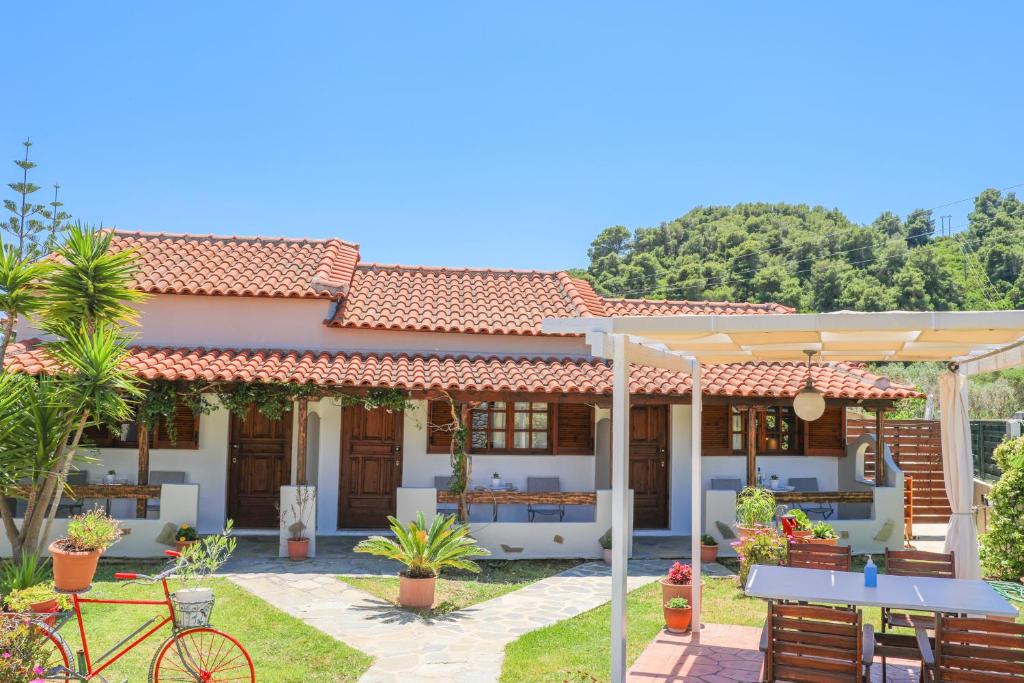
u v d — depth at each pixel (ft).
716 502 47.91
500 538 46.44
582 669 27.17
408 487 48.42
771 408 55.21
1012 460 41.83
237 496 51.49
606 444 53.06
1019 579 40.47
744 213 242.58
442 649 29.27
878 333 24.41
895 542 48.78
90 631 30.17
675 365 31.60
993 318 19.44
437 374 47.06
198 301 51.19
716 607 35.88
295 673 26.55
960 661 19.70
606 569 43.96
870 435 53.01
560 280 62.75
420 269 62.75
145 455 45.14
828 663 20.20
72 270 38.01
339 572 41.16
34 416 35.99
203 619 23.34
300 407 46.11
